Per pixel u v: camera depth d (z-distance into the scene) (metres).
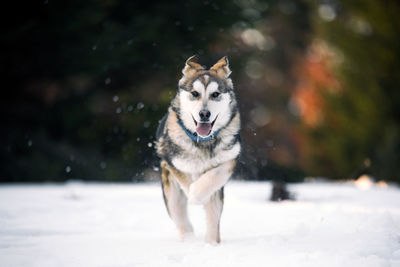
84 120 18.66
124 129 18.25
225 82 5.27
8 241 4.89
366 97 18.14
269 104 27.28
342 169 18.72
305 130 21.02
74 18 15.96
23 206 7.56
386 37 17.81
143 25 16.42
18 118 17.73
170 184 5.35
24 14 15.97
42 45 16.52
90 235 5.35
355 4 18.22
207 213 4.93
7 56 16.42
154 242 4.88
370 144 18.06
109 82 17.41
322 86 20.08
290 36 27.61
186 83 5.24
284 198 8.56
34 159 16.14
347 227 5.36
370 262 3.71
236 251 4.24
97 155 17.56
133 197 9.05
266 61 27.92
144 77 18.06
